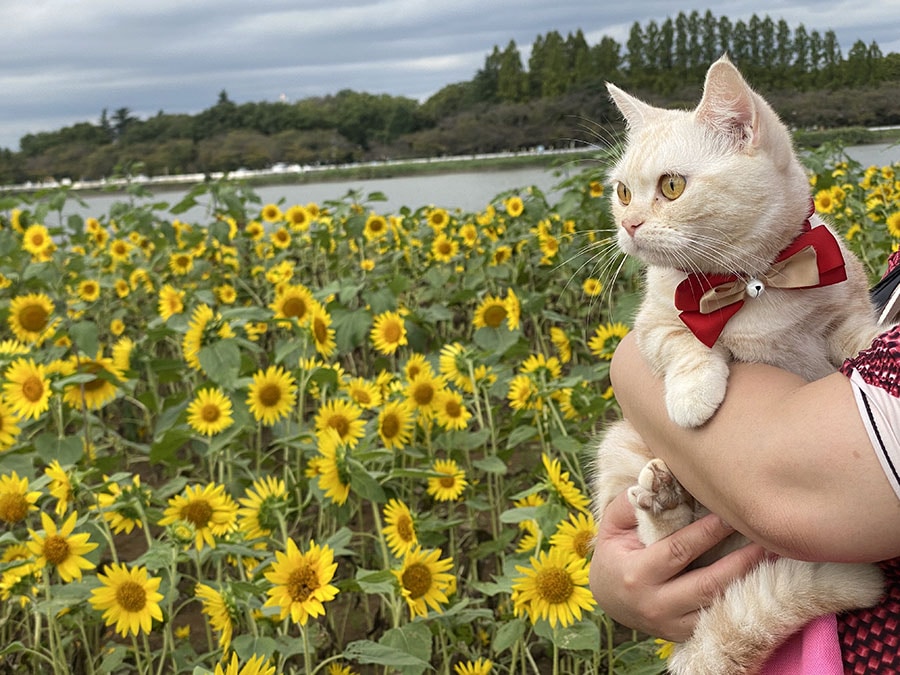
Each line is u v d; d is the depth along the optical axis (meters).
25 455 1.34
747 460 0.48
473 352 1.36
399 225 3.12
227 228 2.71
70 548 0.98
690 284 0.61
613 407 1.35
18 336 1.78
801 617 0.51
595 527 0.87
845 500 0.43
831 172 2.43
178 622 1.34
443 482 1.21
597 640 0.88
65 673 1.02
